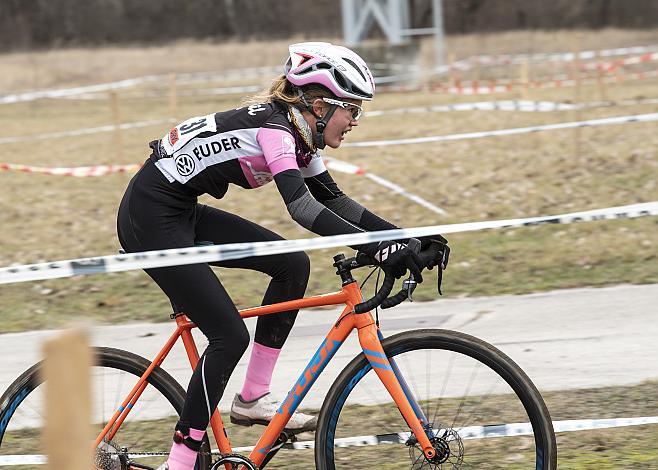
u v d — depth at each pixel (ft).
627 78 144.77
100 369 25.04
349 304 23.57
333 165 61.82
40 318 45.80
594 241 53.21
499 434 24.97
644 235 53.72
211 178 23.24
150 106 147.95
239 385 35.37
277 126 22.76
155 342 41.04
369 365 23.63
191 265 23.00
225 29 300.20
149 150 99.19
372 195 69.10
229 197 71.46
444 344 23.36
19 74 232.32
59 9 298.97
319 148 23.66
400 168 79.51
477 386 25.79
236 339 23.11
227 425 31.73
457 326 41.34
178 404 24.61
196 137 23.15
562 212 60.44
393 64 163.02
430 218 61.41
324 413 23.85
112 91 78.23
